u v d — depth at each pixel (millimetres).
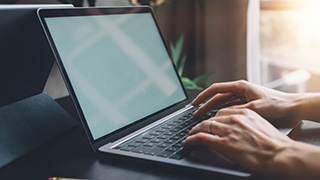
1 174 595
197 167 573
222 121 661
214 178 565
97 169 607
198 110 865
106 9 879
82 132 812
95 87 756
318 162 549
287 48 2695
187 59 2656
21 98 805
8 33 665
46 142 732
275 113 780
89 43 791
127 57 888
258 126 639
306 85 2770
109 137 731
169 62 1052
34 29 735
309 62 2697
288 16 2617
